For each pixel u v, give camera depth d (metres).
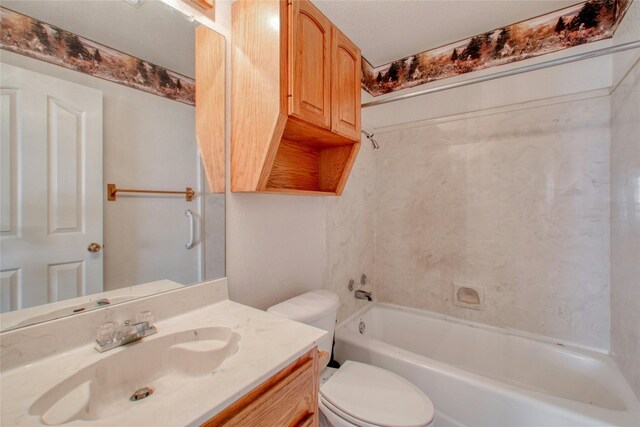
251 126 1.08
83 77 0.79
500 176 1.83
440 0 1.54
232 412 0.58
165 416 0.50
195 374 0.82
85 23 0.79
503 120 1.81
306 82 1.06
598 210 1.56
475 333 1.85
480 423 1.23
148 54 0.93
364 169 2.18
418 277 2.15
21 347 0.67
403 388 1.15
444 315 2.05
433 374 1.35
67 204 0.77
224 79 1.14
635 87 1.22
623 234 1.36
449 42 1.95
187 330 0.87
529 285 1.76
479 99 1.88
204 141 1.09
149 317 0.86
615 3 1.48
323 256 1.73
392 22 1.73
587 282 1.60
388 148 2.25
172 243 1.00
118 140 0.87
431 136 2.07
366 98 2.19
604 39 1.53
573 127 1.62
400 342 2.08
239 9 1.12
